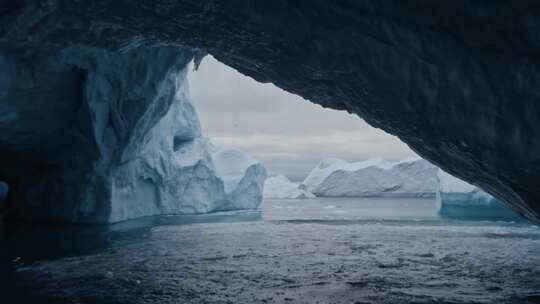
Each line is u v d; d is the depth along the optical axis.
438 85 6.45
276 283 7.68
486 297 6.86
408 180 52.19
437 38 6.22
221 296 6.84
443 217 23.36
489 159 6.60
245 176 27.20
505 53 5.91
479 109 6.30
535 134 5.98
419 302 6.57
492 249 11.62
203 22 7.28
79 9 7.55
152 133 18.56
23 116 13.99
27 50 11.39
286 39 6.98
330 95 8.10
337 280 7.94
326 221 20.09
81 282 7.71
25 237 13.35
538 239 13.62
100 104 14.80
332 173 55.31
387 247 11.91
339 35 6.68
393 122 7.62
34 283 7.63
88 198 17.02
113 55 13.38
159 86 15.03
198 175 23.64
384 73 6.69
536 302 6.62
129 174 18.30
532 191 6.70
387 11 6.26
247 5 6.70
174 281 7.80
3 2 7.67
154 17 7.36
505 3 5.54
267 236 14.12
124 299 6.67
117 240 12.88
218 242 12.64
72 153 16.20
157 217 20.52
